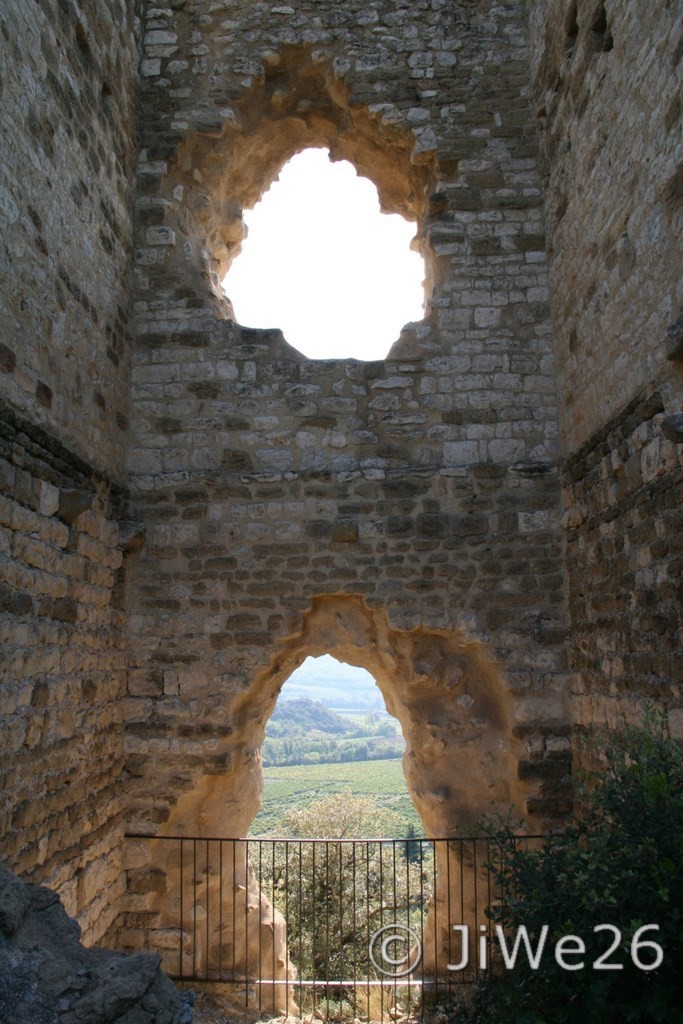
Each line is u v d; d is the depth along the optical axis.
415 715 7.08
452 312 7.44
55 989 2.79
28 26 5.11
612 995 3.63
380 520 7.11
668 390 4.69
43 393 5.29
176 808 6.77
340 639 7.11
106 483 6.57
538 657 6.84
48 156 5.44
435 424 7.26
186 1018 2.92
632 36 5.14
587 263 6.23
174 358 7.42
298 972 9.09
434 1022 6.34
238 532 7.11
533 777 6.66
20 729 4.82
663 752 3.97
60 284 5.64
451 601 6.95
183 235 7.78
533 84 7.65
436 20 8.00
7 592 4.68
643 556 5.18
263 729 7.39
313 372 7.39
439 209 7.64
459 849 6.80
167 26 8.00
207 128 7.76
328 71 8.01
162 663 6.93
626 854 3.66
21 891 3.14
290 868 10.92
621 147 5.39
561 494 7.04
